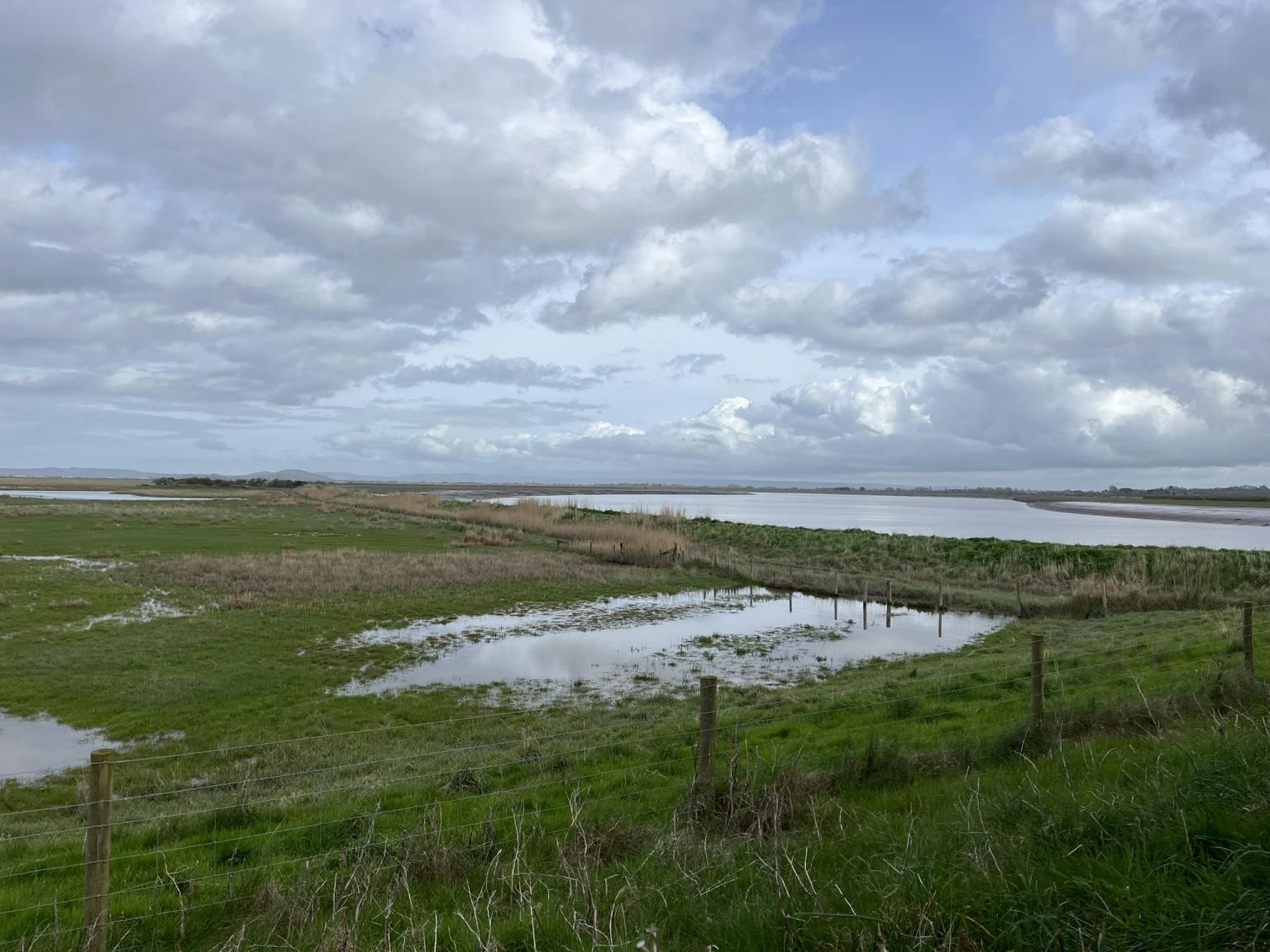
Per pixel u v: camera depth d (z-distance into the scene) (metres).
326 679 18.58
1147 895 4.25
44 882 7.44
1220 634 17.75
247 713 15.84
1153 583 31.25
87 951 5.51
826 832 6.71
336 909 5.65
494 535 53.44
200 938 6.04
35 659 19.41
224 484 171.25
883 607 31.50
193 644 21.47
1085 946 4.00
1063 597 30.84
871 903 4.68
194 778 12.19
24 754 13.48
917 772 8.63
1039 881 4.63
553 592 33.03
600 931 4.72
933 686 14.97
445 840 7.34
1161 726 9.14
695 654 22.30
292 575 33.12
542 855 6.98
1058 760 8.27
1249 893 4.09
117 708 15.95
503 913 5.62
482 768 11.09
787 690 17.58
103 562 36.41
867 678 18.36
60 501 88.94
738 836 6.73
